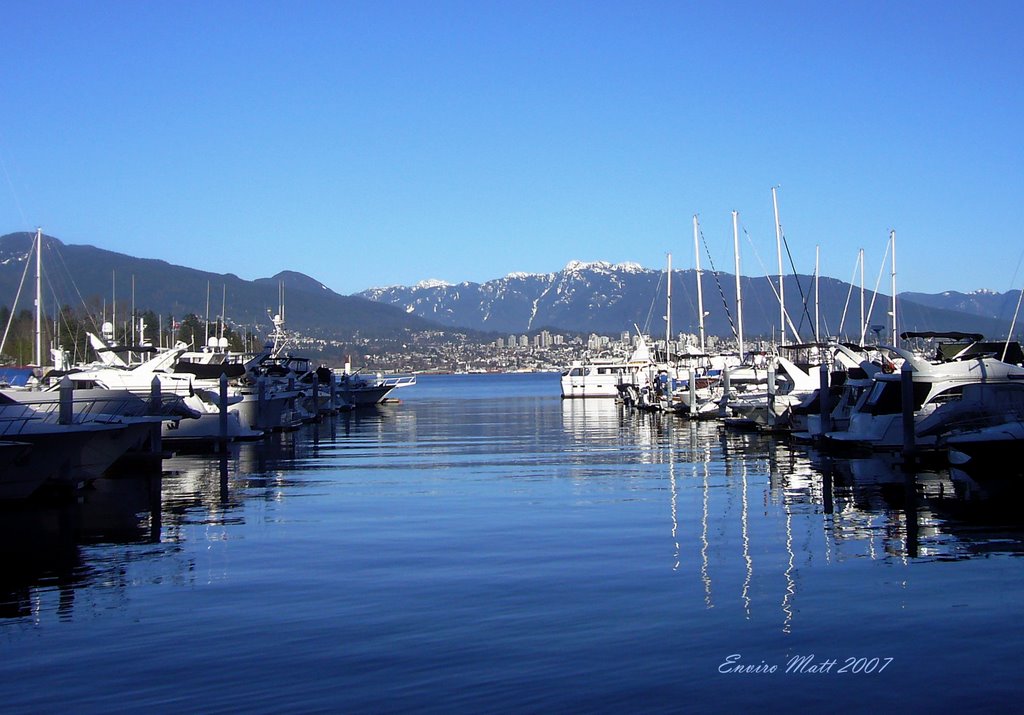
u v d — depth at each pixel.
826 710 11.84
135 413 37.28
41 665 13.78
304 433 63.44
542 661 13.57
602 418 77.12
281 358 91.38
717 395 72.44
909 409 35.25
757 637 14.51
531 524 24.52
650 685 12.64
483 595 17.14
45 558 20.84
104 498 30.28
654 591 17.23
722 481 32.88
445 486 32.84
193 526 24.84
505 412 92.81
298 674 13.22
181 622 15.80
